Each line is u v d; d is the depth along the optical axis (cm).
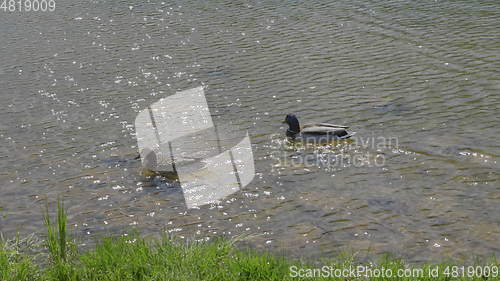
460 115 1647
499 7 2730
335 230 1102
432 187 1258
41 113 1852
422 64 2088
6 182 1383
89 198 1287
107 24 2970
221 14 3003
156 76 2164
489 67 2011
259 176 1354
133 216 1201
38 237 1119
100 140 1614
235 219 1170
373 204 1197
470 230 1077
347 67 2117
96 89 2059
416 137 1521
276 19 2831
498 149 1420
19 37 2820
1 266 882
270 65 2200
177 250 931
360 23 2656
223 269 873
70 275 872
